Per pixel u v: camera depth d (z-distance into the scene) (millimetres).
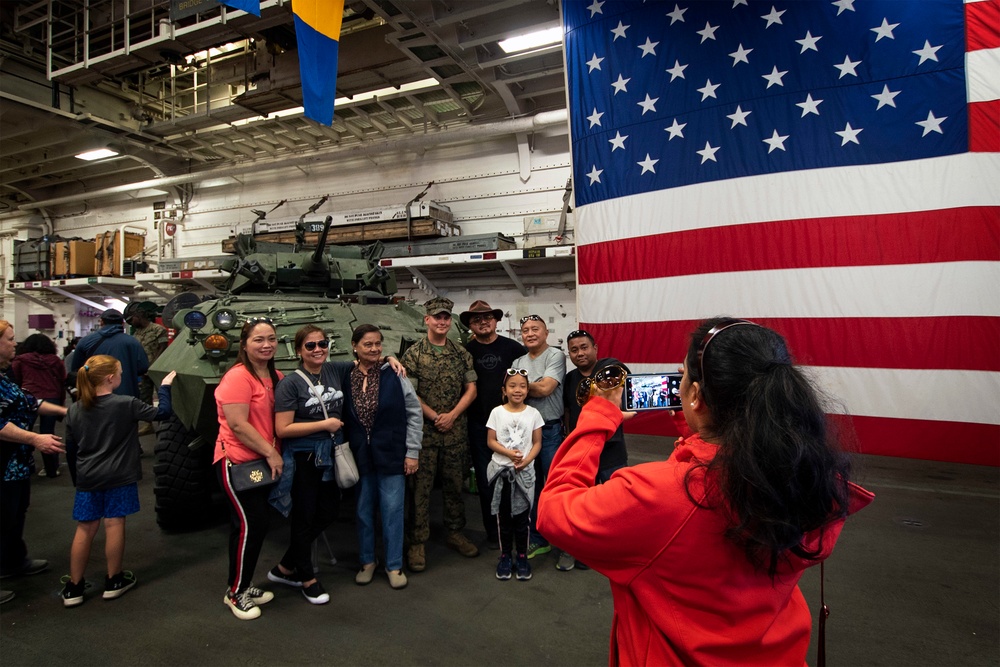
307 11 4621
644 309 5320
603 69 5516
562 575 3154
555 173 9211
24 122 10305
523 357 3551
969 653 2344
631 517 854
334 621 2643
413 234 9219
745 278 4949
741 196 4977
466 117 9789
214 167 12219
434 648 2406
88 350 4879
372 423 2992
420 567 3193
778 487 747
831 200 4719
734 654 853
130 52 7988
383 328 4184
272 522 4078
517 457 3033
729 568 840
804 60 4840
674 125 5234
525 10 6996
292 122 10125
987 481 4508
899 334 4520
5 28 9195
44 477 5258
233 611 2697
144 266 12750
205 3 7258
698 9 5172
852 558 3262
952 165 4418
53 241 13898
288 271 5184
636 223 5359
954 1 4449
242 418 2615
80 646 2436
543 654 2355
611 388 1121
